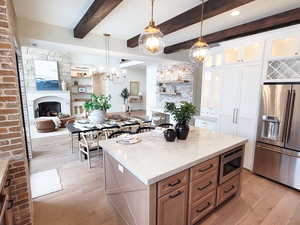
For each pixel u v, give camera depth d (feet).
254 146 10.39
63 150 13.94
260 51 9.82
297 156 8.41
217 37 11.61
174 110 7.55
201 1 7.63
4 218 4.28
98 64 30.27
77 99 29.89
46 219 6.65
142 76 36.45
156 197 4.76
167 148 6.53
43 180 9.37
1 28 4.94
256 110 10.16
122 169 6.02
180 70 19.06
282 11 8.52
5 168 4.71
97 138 11.75
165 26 9.86
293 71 9.02
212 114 13.62
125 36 13.10
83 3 8.11
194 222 6.12
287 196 8.19
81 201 7.72
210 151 6.21
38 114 24.68
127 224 6.19
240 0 6.52
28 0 7.75
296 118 8.34
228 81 11.55
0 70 5.00
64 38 11.40
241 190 8.31
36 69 23.72
